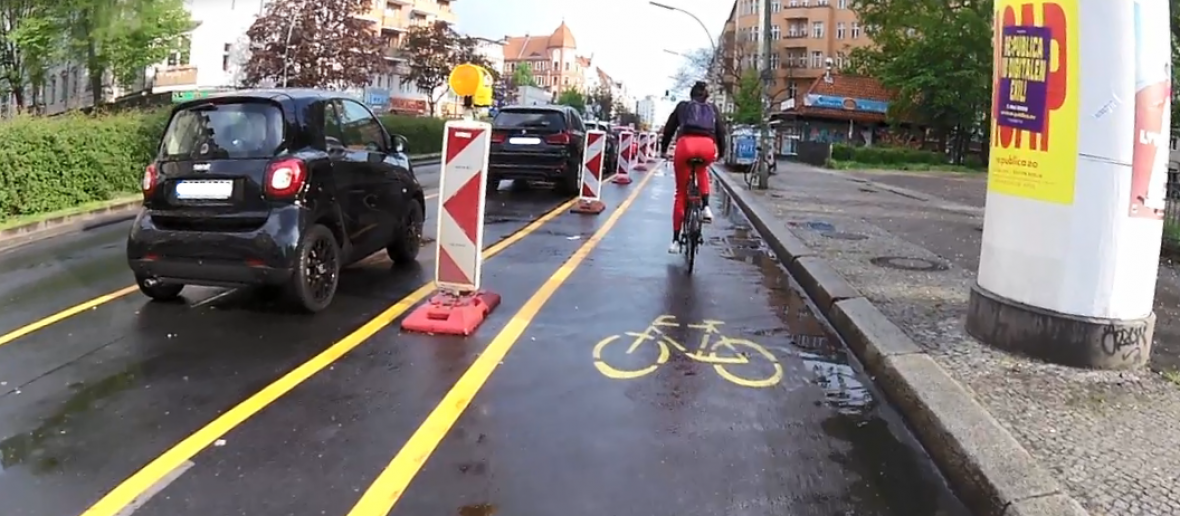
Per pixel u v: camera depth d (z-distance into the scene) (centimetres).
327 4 5091
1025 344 547
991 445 391
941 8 3325
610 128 3497
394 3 8431
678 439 432
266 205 635
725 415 470
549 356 566
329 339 592
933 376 492
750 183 2166
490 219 1305
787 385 529
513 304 712
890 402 504
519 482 375
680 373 542
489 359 554
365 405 465
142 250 642
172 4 2952
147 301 698
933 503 374
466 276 640
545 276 845
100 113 1576
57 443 406
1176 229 1117
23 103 3092
